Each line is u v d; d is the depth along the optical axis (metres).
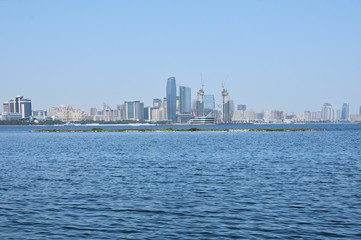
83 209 33.78
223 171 60.28
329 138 178.38
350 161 74.62
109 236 26.09
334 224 28.34
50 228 28.08
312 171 59.41
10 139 197.88
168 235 26.12
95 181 50.34
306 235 25.84
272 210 32.91
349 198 37.78
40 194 41.12
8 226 28.62
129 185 46.81
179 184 47.38
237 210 33.03
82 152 104.81
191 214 31.72
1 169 65.12
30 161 80.00
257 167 65.56
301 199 37.53
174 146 127.44
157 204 35.69
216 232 26.67
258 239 25.11
